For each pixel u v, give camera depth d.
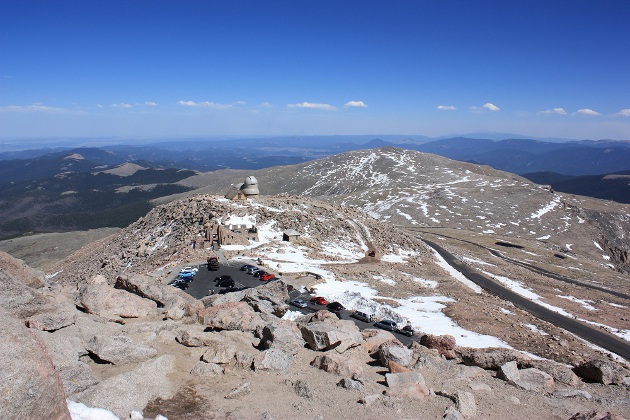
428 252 92.31
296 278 54.84
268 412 12.66
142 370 13.91
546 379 17.80
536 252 125.25
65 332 15.81
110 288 22.03
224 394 13.73
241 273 54.88
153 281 27.09
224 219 80.69
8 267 19.77
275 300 28.83
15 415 8.46
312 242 78.31
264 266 59.12
